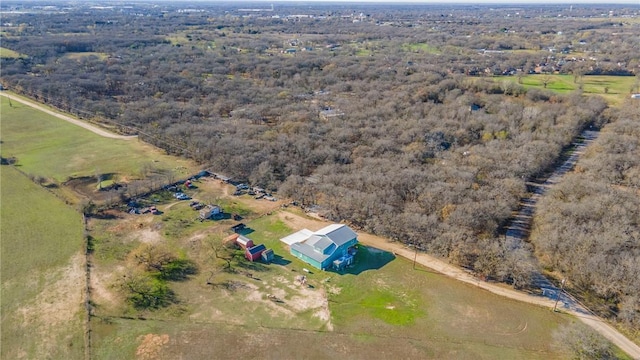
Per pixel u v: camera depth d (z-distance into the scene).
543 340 59.72
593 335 56.72
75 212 92.25
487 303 66.88
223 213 93.19
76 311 63.88
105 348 57.62
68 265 74.38
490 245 74.94
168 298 67.00
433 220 82.25
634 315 60.94
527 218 92.50
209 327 61.50
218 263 75.69
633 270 65.31
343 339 59.94
